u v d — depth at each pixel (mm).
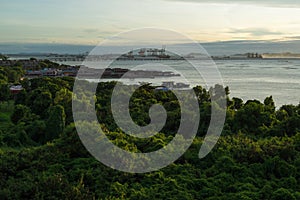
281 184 21469
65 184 19516
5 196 19016
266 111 33500
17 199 19031
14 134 35062
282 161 22906
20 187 19547
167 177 21734
